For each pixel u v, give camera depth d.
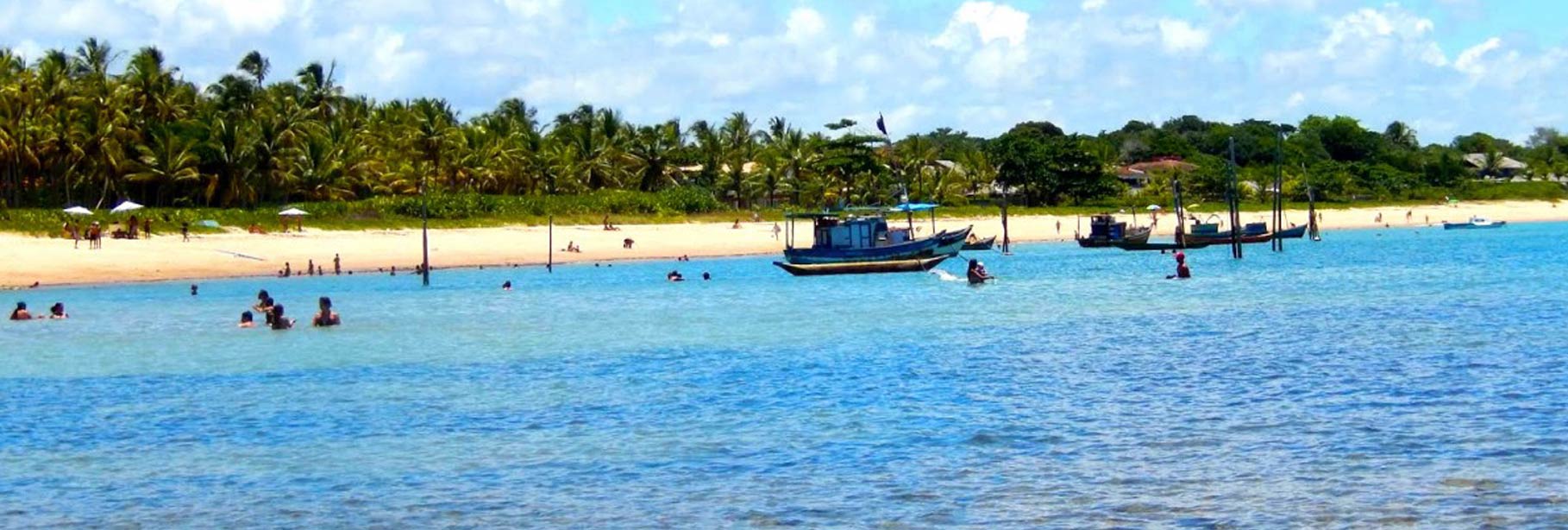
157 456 25.30
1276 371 33.75
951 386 32.22
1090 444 24.66
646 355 40.19
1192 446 24.22
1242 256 102.06
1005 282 74.81
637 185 146.38
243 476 23.42
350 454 25.14
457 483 22.52
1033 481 21.84
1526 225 161.00
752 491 21.59
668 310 58.19
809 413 28.53
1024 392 31.08
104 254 89.50
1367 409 27.50
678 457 24.27
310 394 32.94
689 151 150.50
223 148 112.88
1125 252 110.31
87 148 108.06
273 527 20.11
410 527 19.97
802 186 150.50
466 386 33.97
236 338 47.09
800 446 24.95
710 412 29.06
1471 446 23.45
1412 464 22.19
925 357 38.06
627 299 66.00
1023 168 161.25
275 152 116.06
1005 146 162.75
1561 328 42.81
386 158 128.00
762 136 165.00
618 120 147.12
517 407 30.23
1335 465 22.33
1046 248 119.94
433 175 131.25
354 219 113.12
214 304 64.56
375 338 46.66
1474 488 20.56
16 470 24.14
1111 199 166.50
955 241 92.75
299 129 121.50
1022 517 19.77
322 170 118.69
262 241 101.19
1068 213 152.62
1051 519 19.62
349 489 22.30
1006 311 54.75
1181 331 45.00
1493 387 30.02
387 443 26.19
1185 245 114.50
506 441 26.12
